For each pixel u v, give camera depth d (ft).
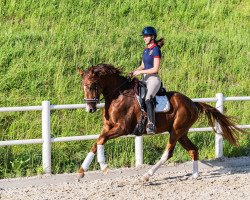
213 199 33.71
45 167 40.24
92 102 35.99
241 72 60.23
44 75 53.72
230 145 46.39
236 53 63.93
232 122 41.70
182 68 58.75
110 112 37.04
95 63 57.72
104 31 65.72
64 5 70.18
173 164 42.96
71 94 51.98
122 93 37.14
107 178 40.32
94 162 42.50
